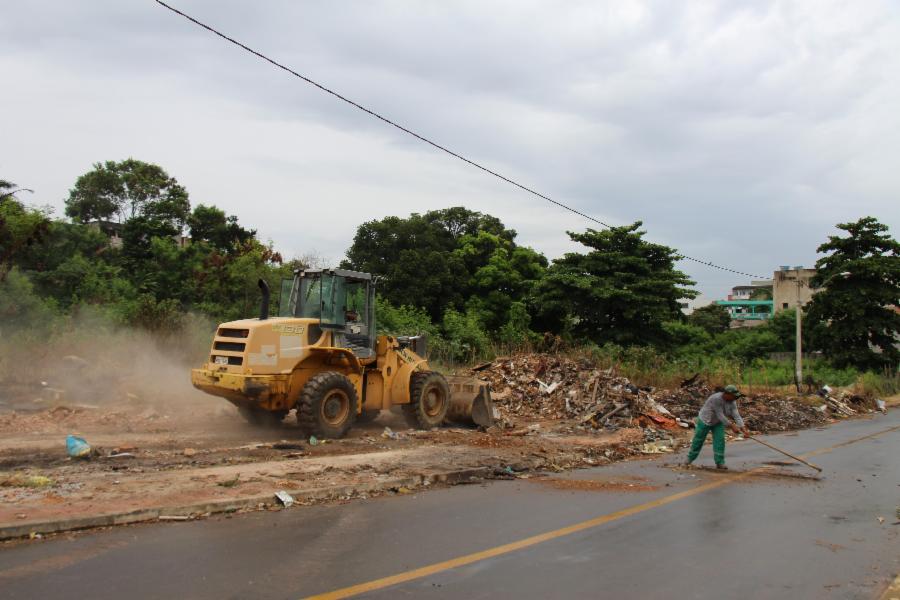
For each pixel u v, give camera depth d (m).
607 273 41.78
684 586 5.72
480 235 51.84
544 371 21.69
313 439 12.34
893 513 9.02
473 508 8.38
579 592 5.46
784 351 60.34
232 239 47.75
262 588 5.25
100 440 11.66
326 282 13.76
